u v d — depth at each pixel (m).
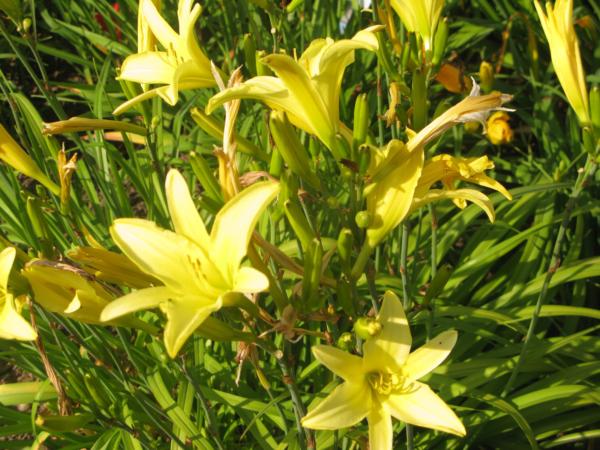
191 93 1.00
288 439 0.57
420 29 0.54
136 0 1.07
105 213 0.84
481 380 0.63
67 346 0.69
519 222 0.83
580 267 0.73
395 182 0.42
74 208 0.74
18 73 1.27
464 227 0.79
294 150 0.42
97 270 0.42
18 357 0.66
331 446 0.58
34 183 1.05
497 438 0.67
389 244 0.79
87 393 0.49
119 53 1.02
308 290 0.40
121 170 0.89
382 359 0.43
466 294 0.77
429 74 0.55
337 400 0.41
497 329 0.74
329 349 0.41
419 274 0.77
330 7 0.99
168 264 0.40
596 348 0.68
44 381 0.64
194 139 0.95
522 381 0.68
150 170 0.86
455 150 0.91
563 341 0.65
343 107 0.93
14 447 0.67
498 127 0.88
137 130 0.56
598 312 0.67
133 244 0.41
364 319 0.40
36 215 0.47
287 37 0.93
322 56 0.41
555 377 0.65
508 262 0.81
